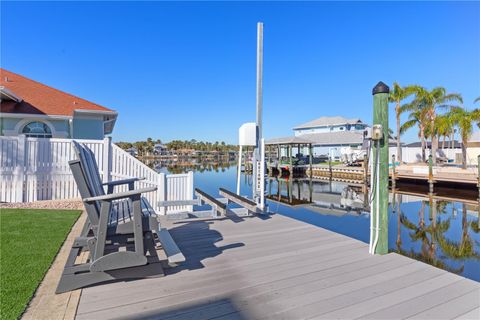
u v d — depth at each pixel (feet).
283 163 89.71
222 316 6.04
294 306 6.49
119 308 6.31
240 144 19.43
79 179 7.27
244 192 47.67
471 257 16.79
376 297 6.96
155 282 7.73
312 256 10.03
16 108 33.40
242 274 8.36
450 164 85.46
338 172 76.38
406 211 33.24
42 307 6.26
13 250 9.87
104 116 37.01
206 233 13.16
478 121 67.46
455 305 6.58
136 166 21.09
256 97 20.04
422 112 77.41
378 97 10.26
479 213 31.86
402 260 9.62
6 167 20.10
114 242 9.05
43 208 18.04
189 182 20.06
